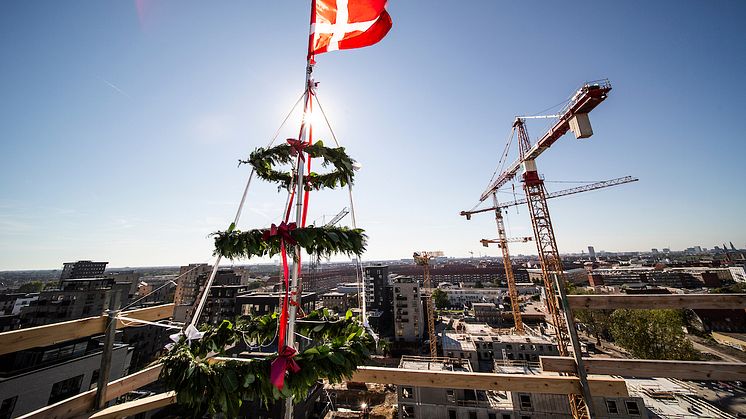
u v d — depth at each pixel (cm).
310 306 4559
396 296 4978
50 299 3541
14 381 1628
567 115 2820
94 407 268
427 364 2475
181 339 247
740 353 3934
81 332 277
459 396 2114
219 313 4394
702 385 2819
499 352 3691
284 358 229
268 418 1938
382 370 329
